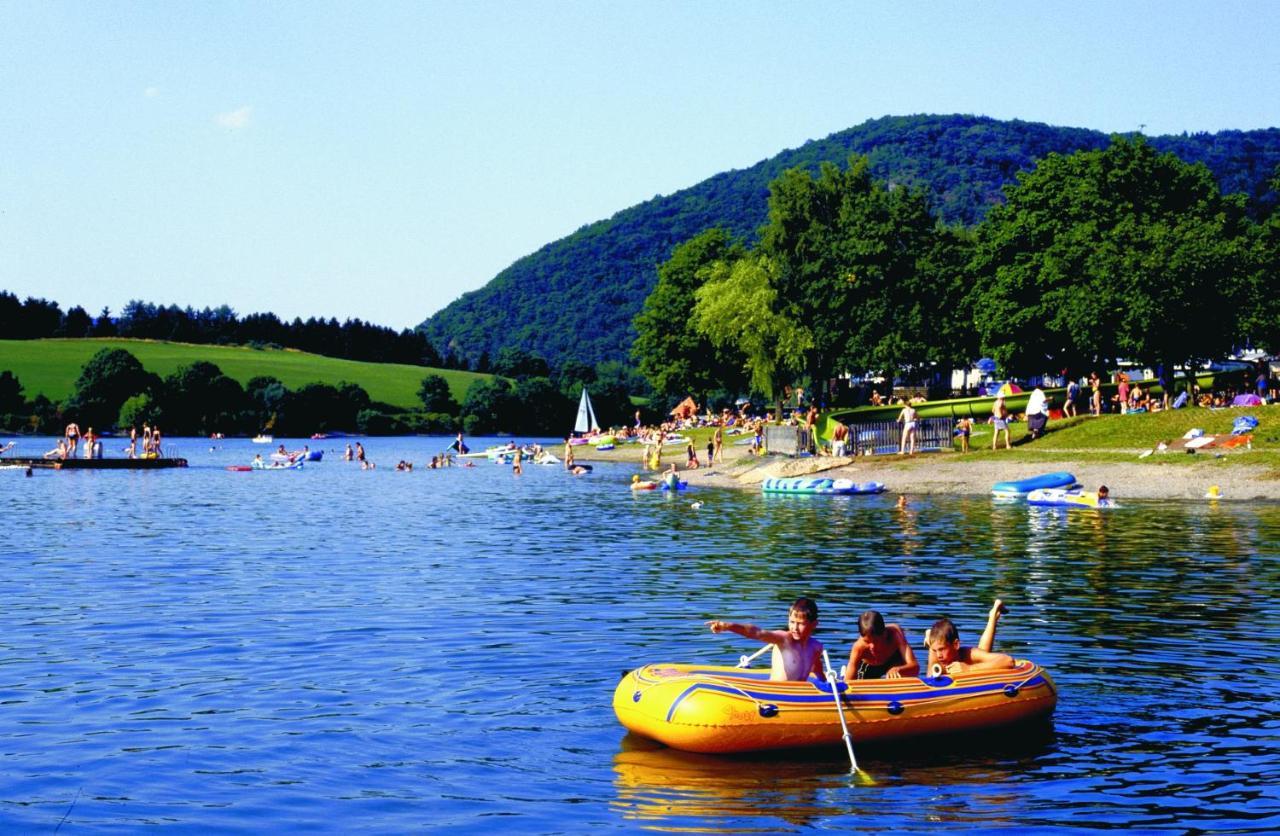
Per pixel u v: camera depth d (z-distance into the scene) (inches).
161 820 404.8
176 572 1036.5
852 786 438.6
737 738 468.4
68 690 587.2
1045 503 1637.6
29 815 409.4
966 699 495.2
